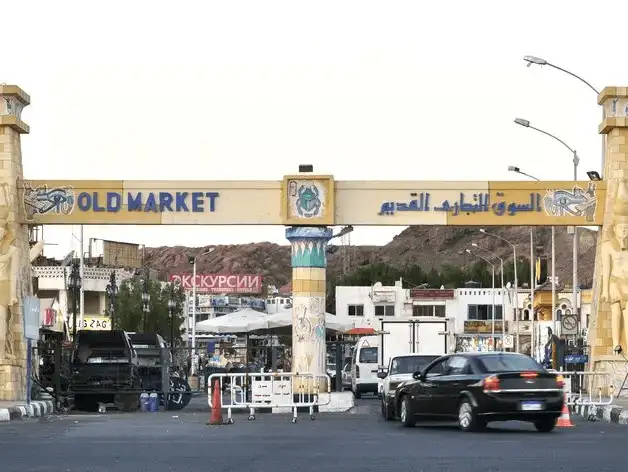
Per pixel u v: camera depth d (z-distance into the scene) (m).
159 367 63.69
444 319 67.81
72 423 45.56
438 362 41.22
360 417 51.22
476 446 32.09
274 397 54.44
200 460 27.94
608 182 59.28
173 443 33.81
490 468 25.61
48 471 25.23
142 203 58.97
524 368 39.16
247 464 26.84
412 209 58.97
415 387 41.72
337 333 75.62
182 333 143.25
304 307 58.41
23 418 49.88
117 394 61.38
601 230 59.75
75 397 62.56
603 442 33.59
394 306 187.75
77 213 59.03
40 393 63.34
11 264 58.16
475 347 178.25
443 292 187.38
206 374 90.38
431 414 40.91
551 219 59.19
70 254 148.88
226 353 120.94
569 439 34.94
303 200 58.44
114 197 59.03
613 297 58.75
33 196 59.03
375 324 173.25
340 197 59.06
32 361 60.75
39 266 148.00
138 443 33.81
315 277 58.59
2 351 57.72
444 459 27.97
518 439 34.97
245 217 58.72
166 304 137.25
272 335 73.12
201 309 193.38
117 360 62.25
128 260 181.12
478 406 38.28
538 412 37.91
